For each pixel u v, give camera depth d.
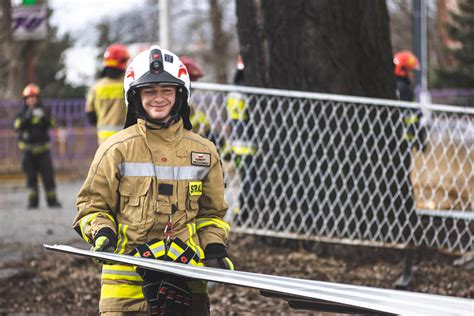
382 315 4.15
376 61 10.28
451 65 52.69
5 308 8.44
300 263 9.77
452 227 10.22
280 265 9.64
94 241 4.91
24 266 9.78
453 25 44.97
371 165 10.12
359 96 10.19
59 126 26.97
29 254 10.49
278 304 8.57
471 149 10.23
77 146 26.98
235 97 10.56
